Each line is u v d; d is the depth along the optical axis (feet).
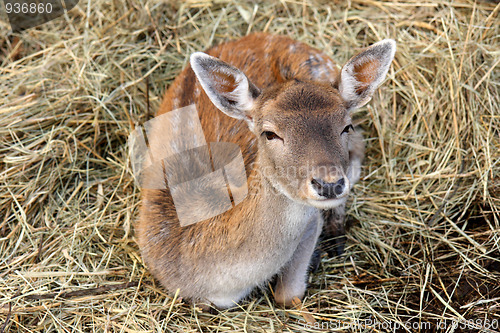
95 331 13.32
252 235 12.48
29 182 16.39
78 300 13.82
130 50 19.76
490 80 17.85
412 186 17.24
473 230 15.93
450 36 18.92
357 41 20.30
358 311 14.21
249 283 13.38
